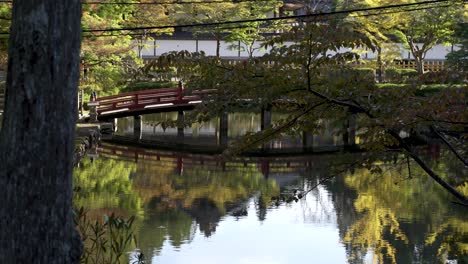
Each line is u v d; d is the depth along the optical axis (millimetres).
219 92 9508
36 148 5410
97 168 26547
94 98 36875
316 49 8898
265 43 9555
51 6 5418
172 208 20047
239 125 44375
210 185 24422
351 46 9141
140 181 24422
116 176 25109
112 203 20094
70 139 5609
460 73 9195
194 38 53812
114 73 35719
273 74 9219
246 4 46812
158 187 23453
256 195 22688
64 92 5520
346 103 9609
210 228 17656
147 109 36344
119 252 10539
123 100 36375
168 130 40969
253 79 9344
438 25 40031
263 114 35938
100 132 35281
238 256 15195
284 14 50438
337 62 9469
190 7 46594
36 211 5422
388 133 9922
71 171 5668
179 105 36344
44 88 5418
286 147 34938
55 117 5473
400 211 19859
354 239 16891
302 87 9406
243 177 26391
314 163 29734
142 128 41812
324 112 9977
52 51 5426
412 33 42562
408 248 15828
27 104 5406
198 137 38125
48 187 5457
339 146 35062
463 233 17172
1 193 5461
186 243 15922
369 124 9234
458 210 19875
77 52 5629
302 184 25000
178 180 25219
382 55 43438
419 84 9422
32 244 5426
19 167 5406
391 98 9562
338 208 20500
